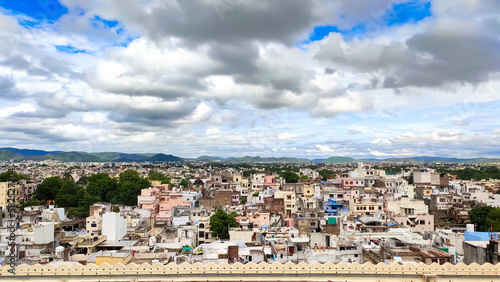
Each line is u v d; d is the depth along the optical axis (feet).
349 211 370.94
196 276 142.82
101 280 141.38
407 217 341.62
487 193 471.21
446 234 254.88
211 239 304.09
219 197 467.11
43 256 197.77
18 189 482.69
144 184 541.75
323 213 343.26
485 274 141.69
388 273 142.20
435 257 180.04
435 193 466.29
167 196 468.75
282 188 493.36
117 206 413.39
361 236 258.16
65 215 389.39
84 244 248.52
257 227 308.81
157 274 142.61
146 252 212.64
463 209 388.98
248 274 143.02
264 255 191.31
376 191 493.36
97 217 282.36
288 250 206.18
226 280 142.31
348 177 586.86
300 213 364.58
